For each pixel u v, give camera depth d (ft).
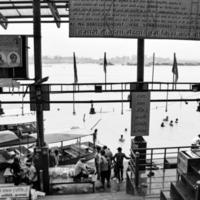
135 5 23.63
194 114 66.13
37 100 24.50
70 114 64.18
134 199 18.66
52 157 29.89
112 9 23.54
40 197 21.29
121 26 23.79
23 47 24.31
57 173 24.99
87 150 39.47
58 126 51.96
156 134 49.70
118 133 49.44
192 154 17.34
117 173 24.97
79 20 23.57
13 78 24.50
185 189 15.38
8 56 24.26
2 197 18.67
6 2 28.07
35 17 24.21
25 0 27.94
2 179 26.53
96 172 26.12
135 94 25.43
